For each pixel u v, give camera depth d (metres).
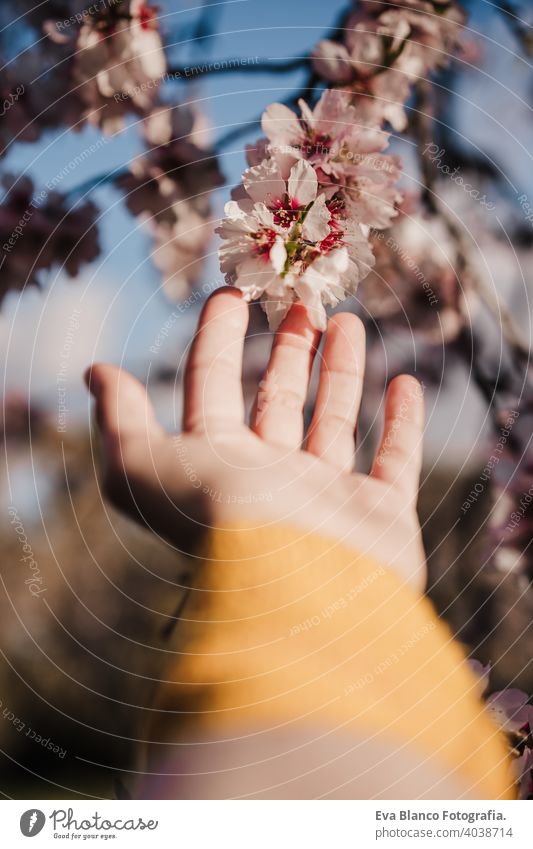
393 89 0.33
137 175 0.36
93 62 0.34
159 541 0.27
